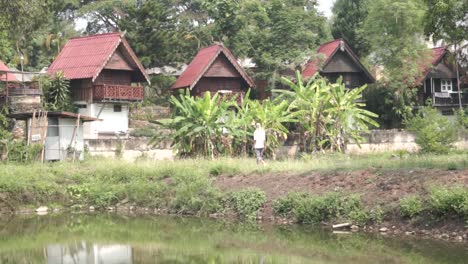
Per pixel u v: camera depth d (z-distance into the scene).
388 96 45.88
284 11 43.84
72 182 25.97
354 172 20.62
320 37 51.09
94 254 16.03
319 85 34.16
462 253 14.37
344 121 33.31
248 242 17.20
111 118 41.53
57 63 41.56
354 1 53.28
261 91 45.91
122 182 26.06
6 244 17.59
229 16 46.34
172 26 48.56
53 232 19.48
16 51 49.97
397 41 44.38
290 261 14.52
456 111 45.50
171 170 25.69
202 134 30.52
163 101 48.25
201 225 20.34
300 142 34.19
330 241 16.64
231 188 22.91
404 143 40.25
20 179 24.66
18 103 36.12
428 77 47.34
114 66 40.84
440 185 17.53
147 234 18.94
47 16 36.25
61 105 38.41
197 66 43.53
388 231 17.22
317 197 19.47
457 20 20.62
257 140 25.86
